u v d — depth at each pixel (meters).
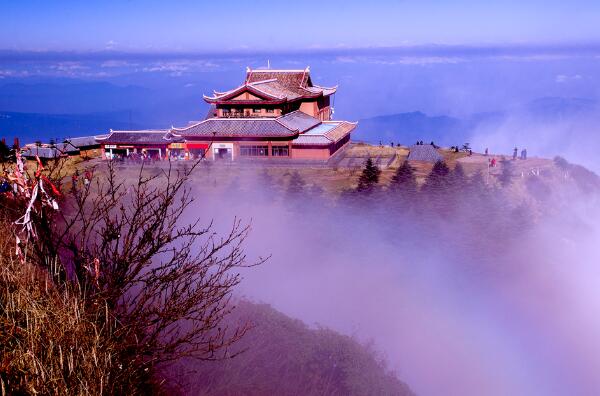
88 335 7.07
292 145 78.31
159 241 8.71
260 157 79.12
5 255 8.59
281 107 85.31
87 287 8.37
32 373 6.04
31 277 7.93
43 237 8.47
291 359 15.89
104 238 8.76
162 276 8.57
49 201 8.35
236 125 80.44
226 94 85.69
